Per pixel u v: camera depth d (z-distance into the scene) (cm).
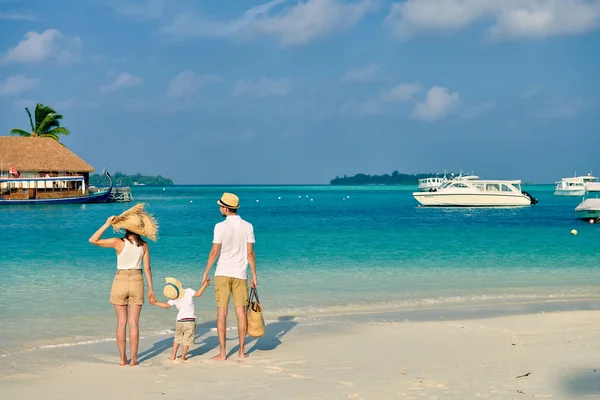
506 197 5775
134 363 682
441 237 2608
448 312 1009
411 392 574
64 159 6353
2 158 6025
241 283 707
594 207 3625
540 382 607
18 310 1005
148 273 690
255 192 17125
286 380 615
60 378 627
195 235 2653
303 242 2344
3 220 3784
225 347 738
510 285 1298
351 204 7706
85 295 1146
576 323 905
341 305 1070
